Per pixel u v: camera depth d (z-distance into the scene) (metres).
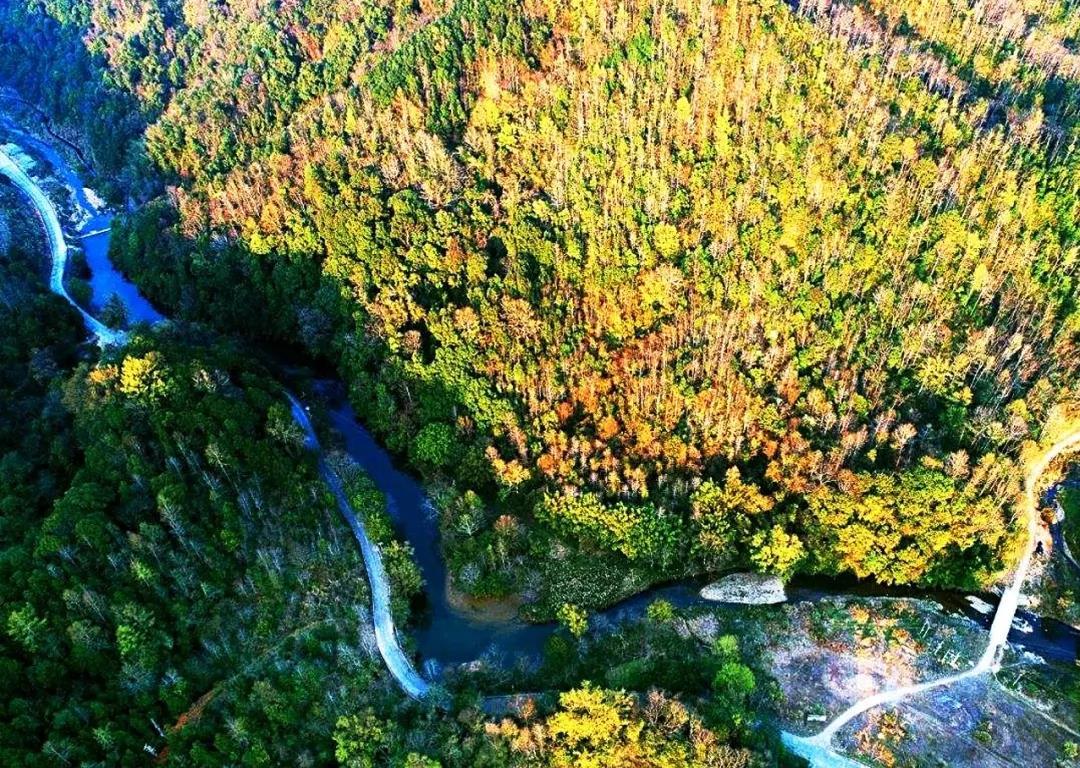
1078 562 145.88
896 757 123.31
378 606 146.12
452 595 152.62
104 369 160.62
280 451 161.00
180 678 124.75
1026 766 121.75
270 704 124.19
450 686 133.50
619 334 174.12
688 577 153.25
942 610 145.00
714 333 169.50
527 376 169.12
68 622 123.50
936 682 133.25
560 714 120.62
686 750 116.25
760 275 171.88
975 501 144.50
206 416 154.00
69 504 136.25
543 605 149.62
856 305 168.25
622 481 157.75
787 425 158.75
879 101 193.75
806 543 147.88
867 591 149.50
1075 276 170.62
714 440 160.00
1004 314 169.00
